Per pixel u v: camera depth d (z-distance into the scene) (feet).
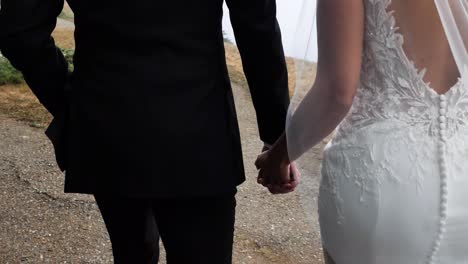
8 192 11.55
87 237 10.13
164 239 5.86
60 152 5.78
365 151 4.27
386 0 4.03
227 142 5.47
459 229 4.21
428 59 4.11
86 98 5.25
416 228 4.20
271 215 11.25
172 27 5.00
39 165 12.89
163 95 5.07
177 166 5.21
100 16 5.04
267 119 5.82
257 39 5.23
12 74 18.78
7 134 14.64
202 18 5.08
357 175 4.33
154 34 4.98
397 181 4.17
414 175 4.14
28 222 10.48
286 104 5.72
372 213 4.27
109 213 6.04
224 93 5.45
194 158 5.24
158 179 5.21
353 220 4.40
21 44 5.23
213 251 5.78
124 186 5.26
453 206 4.15
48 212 10.88
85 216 10.82
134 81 5.04
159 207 5.61
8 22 5.18
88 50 5.23
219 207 5.65
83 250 9.74
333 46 4.10
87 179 5.42
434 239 4.21
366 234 4.36
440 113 4.09
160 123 5.08
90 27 5.13
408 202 4.17
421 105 4.11
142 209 5.88
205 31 5.14
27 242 9.86
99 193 5.43
